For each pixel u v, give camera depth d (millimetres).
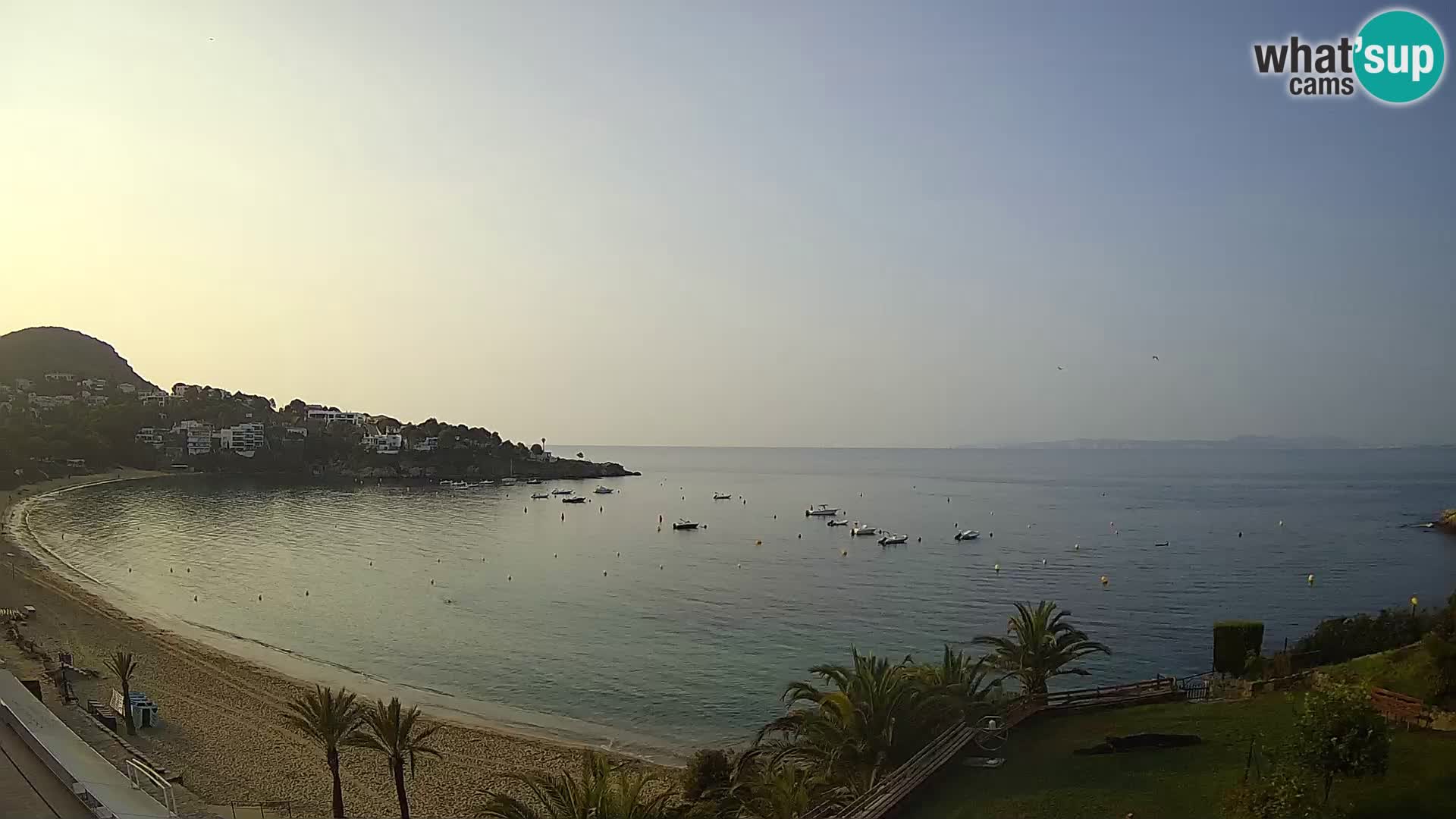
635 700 63469
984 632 83312
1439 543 140750
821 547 151500
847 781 28984
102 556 127938
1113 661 71625
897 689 29547
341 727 38594
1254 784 23047
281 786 43375
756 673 70562
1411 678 30875
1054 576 115938
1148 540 151125
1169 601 97312
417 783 45062
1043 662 36719
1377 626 42250
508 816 26438
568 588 110000
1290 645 68188
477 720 58594
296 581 112688
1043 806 25281
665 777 44406
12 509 178250
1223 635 41656
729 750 49125
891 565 128250
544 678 69312
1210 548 140000
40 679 57500
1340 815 20734
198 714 55094
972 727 31078
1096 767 27875
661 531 177000
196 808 38594
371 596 103625
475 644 80500
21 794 25453
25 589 93875
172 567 120688
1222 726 30219
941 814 25859
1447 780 22844
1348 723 21562
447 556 137000
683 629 86438
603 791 24891
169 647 74188
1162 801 24641
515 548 147500
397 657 75625
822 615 92500
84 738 41844
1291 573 113938
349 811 40562
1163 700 35938
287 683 65188
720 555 141000
